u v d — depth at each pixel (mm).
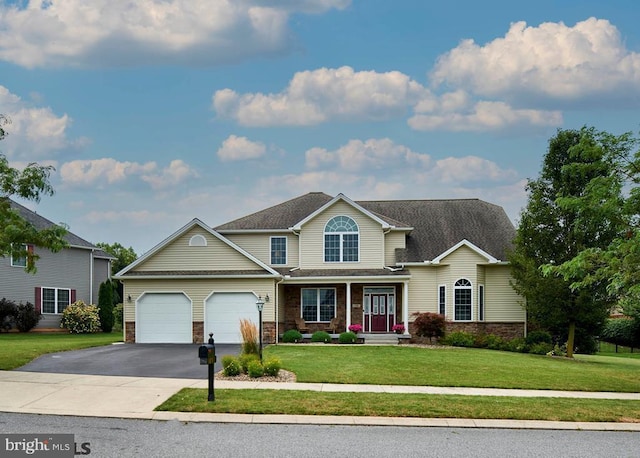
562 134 27328
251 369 16906
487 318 31641
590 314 26578
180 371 18203
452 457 10195
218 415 12531
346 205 32719
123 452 10062
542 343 28047
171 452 10094
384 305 32625
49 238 18328
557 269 19297
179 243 29703
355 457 10062
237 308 28844
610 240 25875
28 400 13617
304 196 36844
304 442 10859
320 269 32406
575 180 26500
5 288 35375
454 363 20938
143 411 12781
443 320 29094
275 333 28719
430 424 12305
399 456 10180
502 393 15688
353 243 32562
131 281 29172
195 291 28984
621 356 35656
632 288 17156
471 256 31281
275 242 33438
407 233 33750
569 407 13914
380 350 24875
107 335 36656
